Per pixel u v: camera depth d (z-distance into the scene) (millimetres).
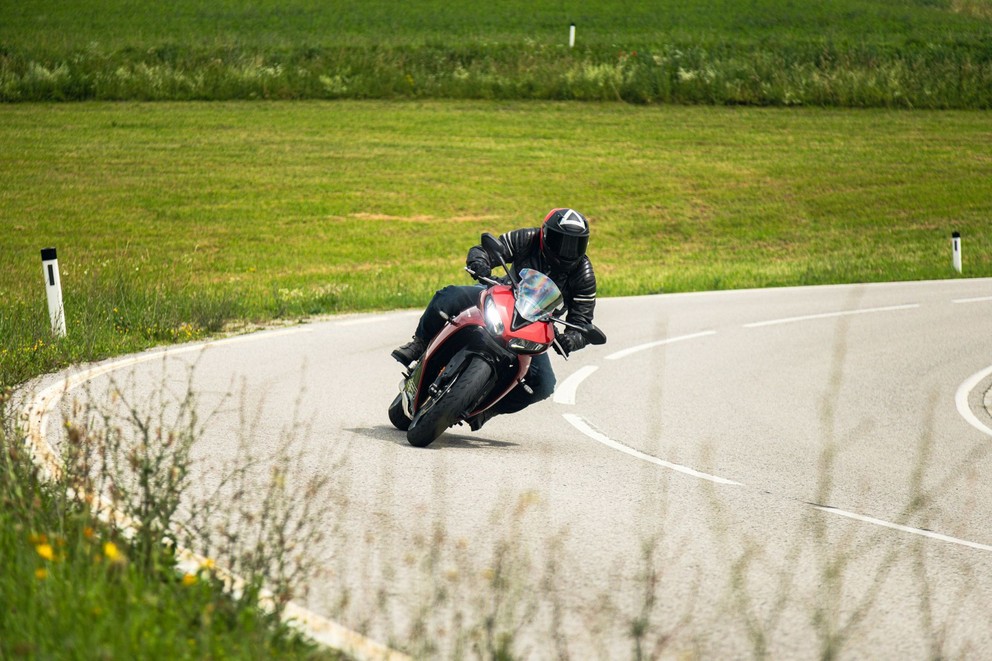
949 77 189125
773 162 150375
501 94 182875
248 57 183125
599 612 19531
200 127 156750
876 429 39625
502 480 29109
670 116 175125
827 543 24750
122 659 14133
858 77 187750
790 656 17969
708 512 26938
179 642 15031
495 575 20578
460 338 31953
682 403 43375
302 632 16906
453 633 18016
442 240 108812
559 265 33156
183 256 96750
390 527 24141
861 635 19078
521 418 39625
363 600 19422
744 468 32500
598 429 37812
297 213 117250
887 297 82812
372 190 128375
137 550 18859
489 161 144375
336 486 27453
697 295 84250
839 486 30828
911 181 142750
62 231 104625
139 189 123750
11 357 44250
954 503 29406
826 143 161250
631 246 113750
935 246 114812
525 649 17688
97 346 49969
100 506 20250
